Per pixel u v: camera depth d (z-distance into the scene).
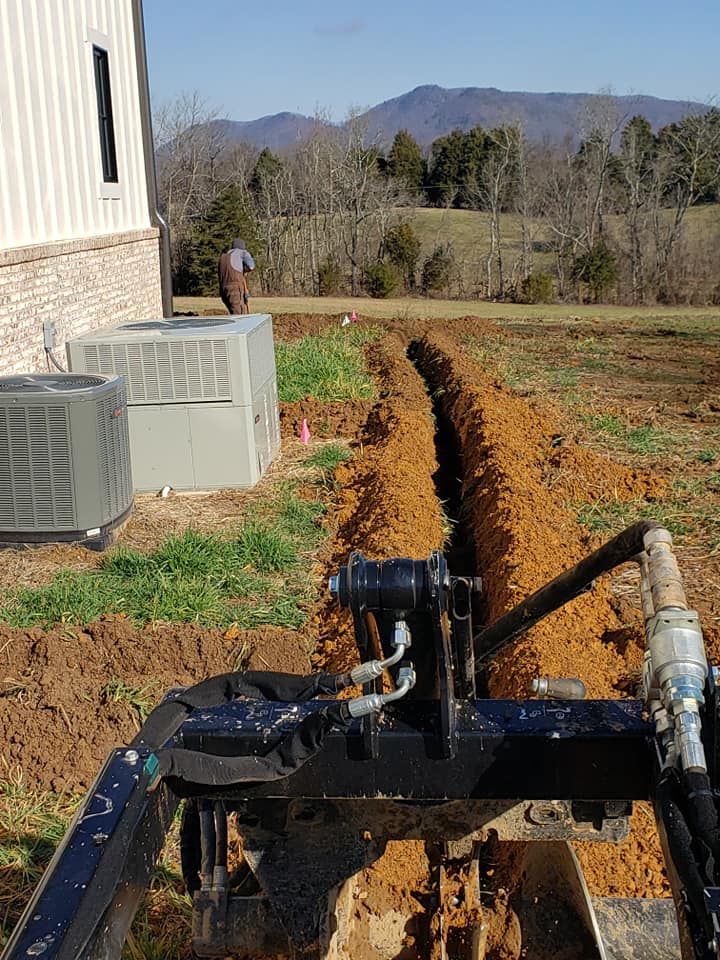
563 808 2.54
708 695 2.06
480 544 7.73
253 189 47.59
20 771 4.73
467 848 3.12
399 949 3.23
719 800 1.88
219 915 2.64
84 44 12.16
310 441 11.47
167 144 48.78
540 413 12.29
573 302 40.03
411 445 10.38
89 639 5.95
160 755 2.08
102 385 7.44
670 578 2.17
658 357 18.33
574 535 7.70
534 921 2.90
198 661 5.79
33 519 7.37
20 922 1.66
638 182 42.16
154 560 7.21
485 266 44.44
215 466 9.23
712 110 43.00
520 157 44.97
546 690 2.55
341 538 8.16
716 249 40.44
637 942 2.79
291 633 6.20
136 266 14.13
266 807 2.63
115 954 1.78
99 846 1.82
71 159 11.68
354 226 45.22
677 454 10.63
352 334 20.20
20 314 9.87
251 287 44.12
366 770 2.32
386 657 2.34
